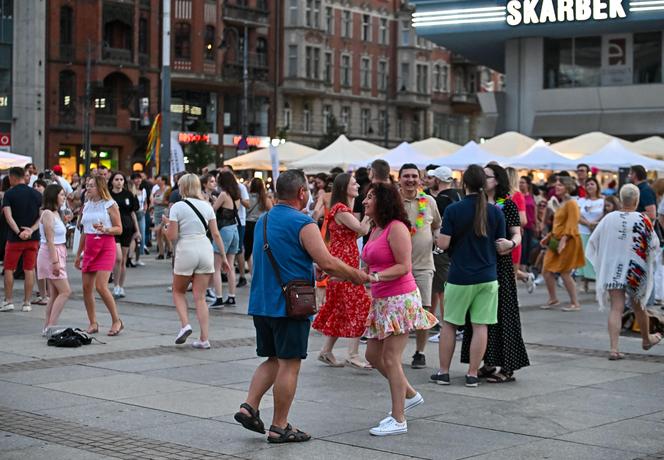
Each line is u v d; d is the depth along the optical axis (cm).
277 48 7344
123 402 1011
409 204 1249
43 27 6022
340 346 1383
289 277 848
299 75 7388
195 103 6819
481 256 1093
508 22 4259
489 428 917
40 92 6022
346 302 1127
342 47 7881
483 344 1102
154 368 1201
